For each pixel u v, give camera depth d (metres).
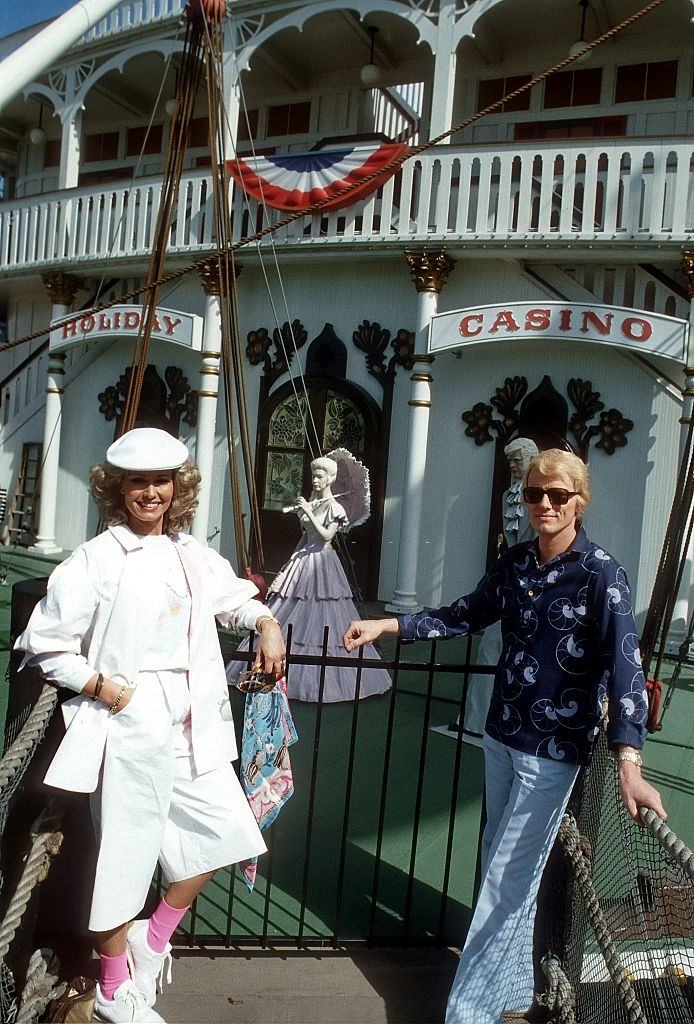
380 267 11.19
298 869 3.93
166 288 12.80
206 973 2.93
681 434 9.02
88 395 13.85
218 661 2.57
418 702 6.76
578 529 2.62
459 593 10.71
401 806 4.76
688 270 9.03
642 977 2.59
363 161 10.54
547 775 2.53
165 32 12.62
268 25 11.94
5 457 14.99
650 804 2.16
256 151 14.89
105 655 2.35
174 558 2.54
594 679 2.51
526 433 10.27
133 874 2.34
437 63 10.47
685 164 9.02
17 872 2.59
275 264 11.69
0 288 15.39
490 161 9.92
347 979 2.95
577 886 2.65
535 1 11.50
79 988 2.55
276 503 11.88
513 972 2.63
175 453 2.44
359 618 6.97
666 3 11.29
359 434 11.36
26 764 2.35
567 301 9.80
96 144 16.88
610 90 12.36
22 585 3.03
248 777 2.78
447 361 10.74
